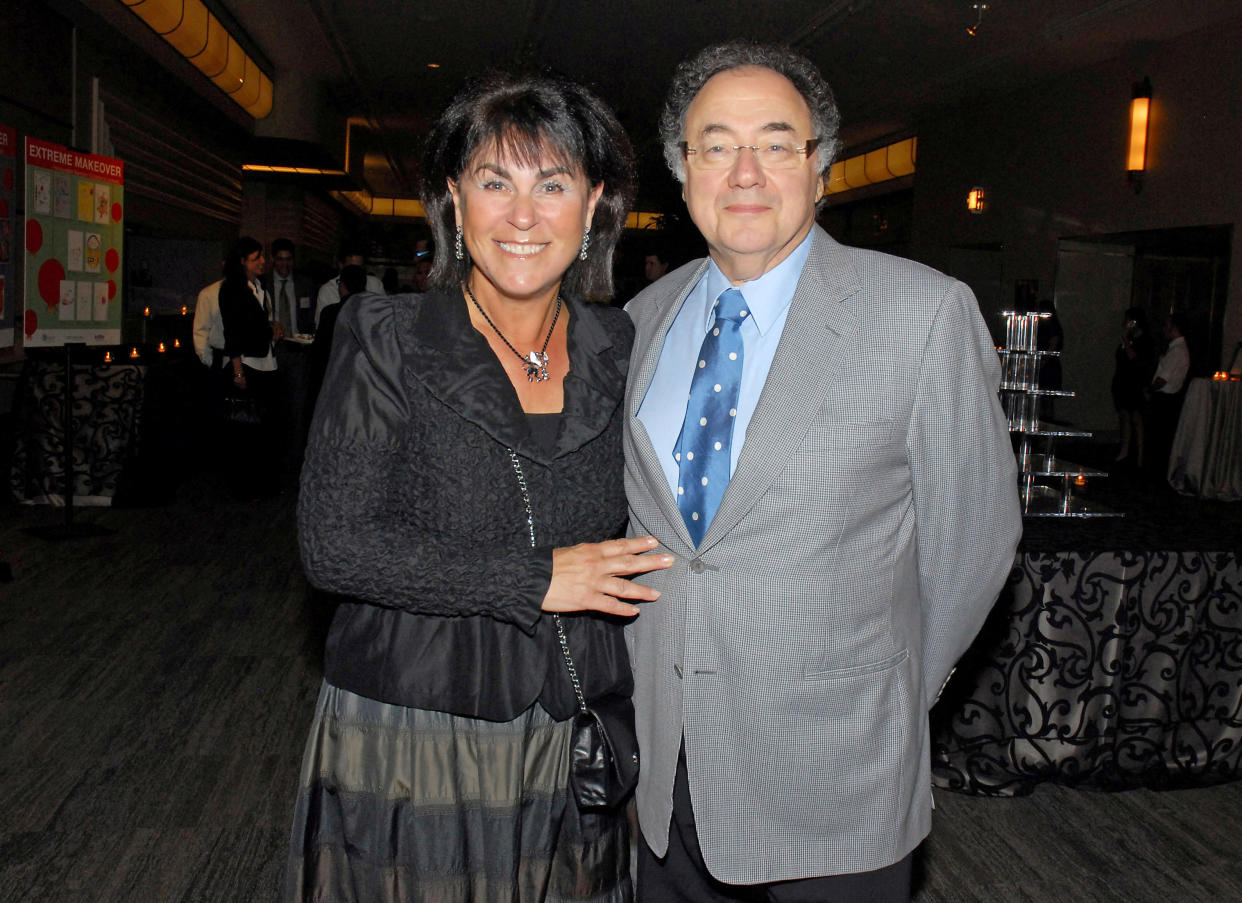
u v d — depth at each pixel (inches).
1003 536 58.3
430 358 56.4
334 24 385.1
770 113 56.6
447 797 58.0
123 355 273.7
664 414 60.9
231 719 131.4
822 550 54.7
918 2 322.0
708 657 56.9
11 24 255.6
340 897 59.7
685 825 64.2
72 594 181.2
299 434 322.7
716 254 60.0
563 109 56.8
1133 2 319.9
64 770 115.3
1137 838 107.4
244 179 577.3
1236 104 333.7
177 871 95.8
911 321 54.5
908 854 59.0
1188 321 362.3
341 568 53.4
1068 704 116.0
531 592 54.0
